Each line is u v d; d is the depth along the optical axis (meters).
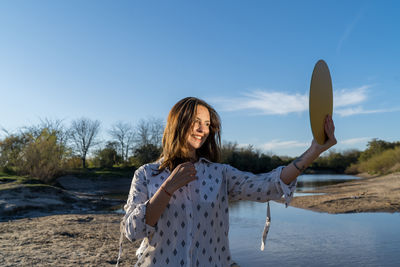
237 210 13.75
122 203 17.80
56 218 10.97
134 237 1.21
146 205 1.23
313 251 6.55
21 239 7.12
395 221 10.01
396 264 5.56
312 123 1.20
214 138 1.61
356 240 7.47
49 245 6.59
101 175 34.81
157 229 1.32
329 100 1.34
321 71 1.29
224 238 1.43
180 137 1.45
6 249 6.13
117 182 34.81
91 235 7.82
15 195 14.93
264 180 1.37
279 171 1.35
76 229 8.62
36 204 14.14
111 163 50.03
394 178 27.38
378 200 14.60
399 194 16.19
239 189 1.43
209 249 1.34
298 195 20.22
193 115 1.47
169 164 1.45
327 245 7.04
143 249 1.39
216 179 1.43
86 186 30.66
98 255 5.87
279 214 12.24
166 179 1.34
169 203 1.34
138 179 1.43
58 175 28.00
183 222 1.33
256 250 6.69
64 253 5.95
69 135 44.47
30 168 25.38
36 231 8.18
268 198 1.37
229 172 1.48
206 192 1.38
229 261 1.43
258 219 11.03
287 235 8.20
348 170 67.25
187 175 1.24
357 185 25.64
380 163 45.19
